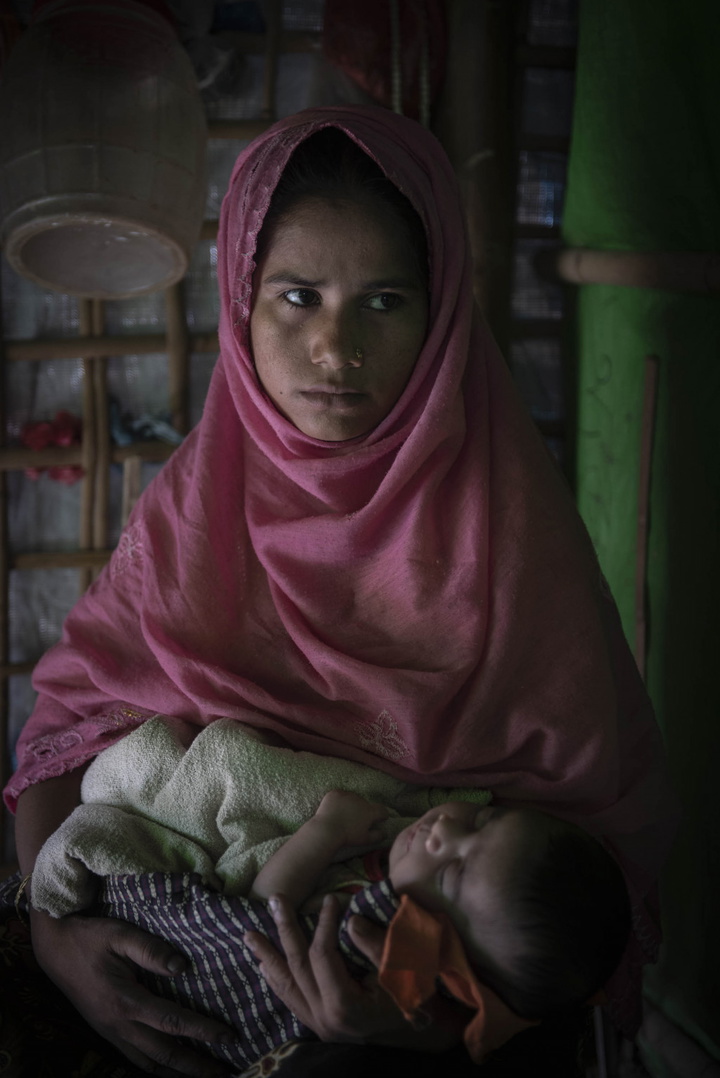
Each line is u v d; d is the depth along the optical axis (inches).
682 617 74.3
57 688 65.9
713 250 67.3
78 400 97.4
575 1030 53.1
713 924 71.8
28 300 95.3
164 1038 52.9
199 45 87.4
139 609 64.7
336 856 51.8
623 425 82.0
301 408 56.9
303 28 90.4
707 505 70.0
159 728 57.3
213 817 53.9
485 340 61.1
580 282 86.1
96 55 72.2
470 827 48.0
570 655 57.2
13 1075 54.9
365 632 60.0
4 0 85.7
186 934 50.6
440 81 89.8
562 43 89.9
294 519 61.6
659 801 60.4
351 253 54.1
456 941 45.6
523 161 92.3
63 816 61.9
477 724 57.2
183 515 62.7
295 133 55.5
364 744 58.1
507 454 59.1
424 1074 46.2
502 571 57.3
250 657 61.6
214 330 96.8
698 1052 73.7
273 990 48.9
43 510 98.4
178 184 76.7
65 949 54.8
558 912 45.0
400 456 57.2
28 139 72.5
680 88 69.4
